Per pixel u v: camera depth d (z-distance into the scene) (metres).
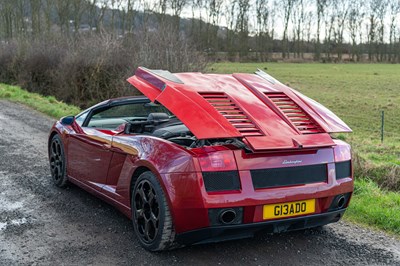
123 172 4.29
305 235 4.49
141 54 14.93
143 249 4.01
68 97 18.03
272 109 4.18
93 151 4.96
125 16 38.72
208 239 3.63
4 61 24.64
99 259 3.80
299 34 90.81
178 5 37.81
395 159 9.83
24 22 44.34
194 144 4.00
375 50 92.06
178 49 14.66
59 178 5.84
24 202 5.27
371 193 6.20
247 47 80.06
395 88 36.94
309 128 4.04
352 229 4.74
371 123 19.30
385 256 4.07
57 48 21.17
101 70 16.66
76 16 42.34
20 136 9.70
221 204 3.43
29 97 18.22
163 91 4.04
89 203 5.27
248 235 3.73
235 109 3.99
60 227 4.51
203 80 4.45
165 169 3.62
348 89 36.59
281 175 3.66
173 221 3.63
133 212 4.13
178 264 3.72
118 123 5.51
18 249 3.98
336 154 3.97
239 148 3.60
